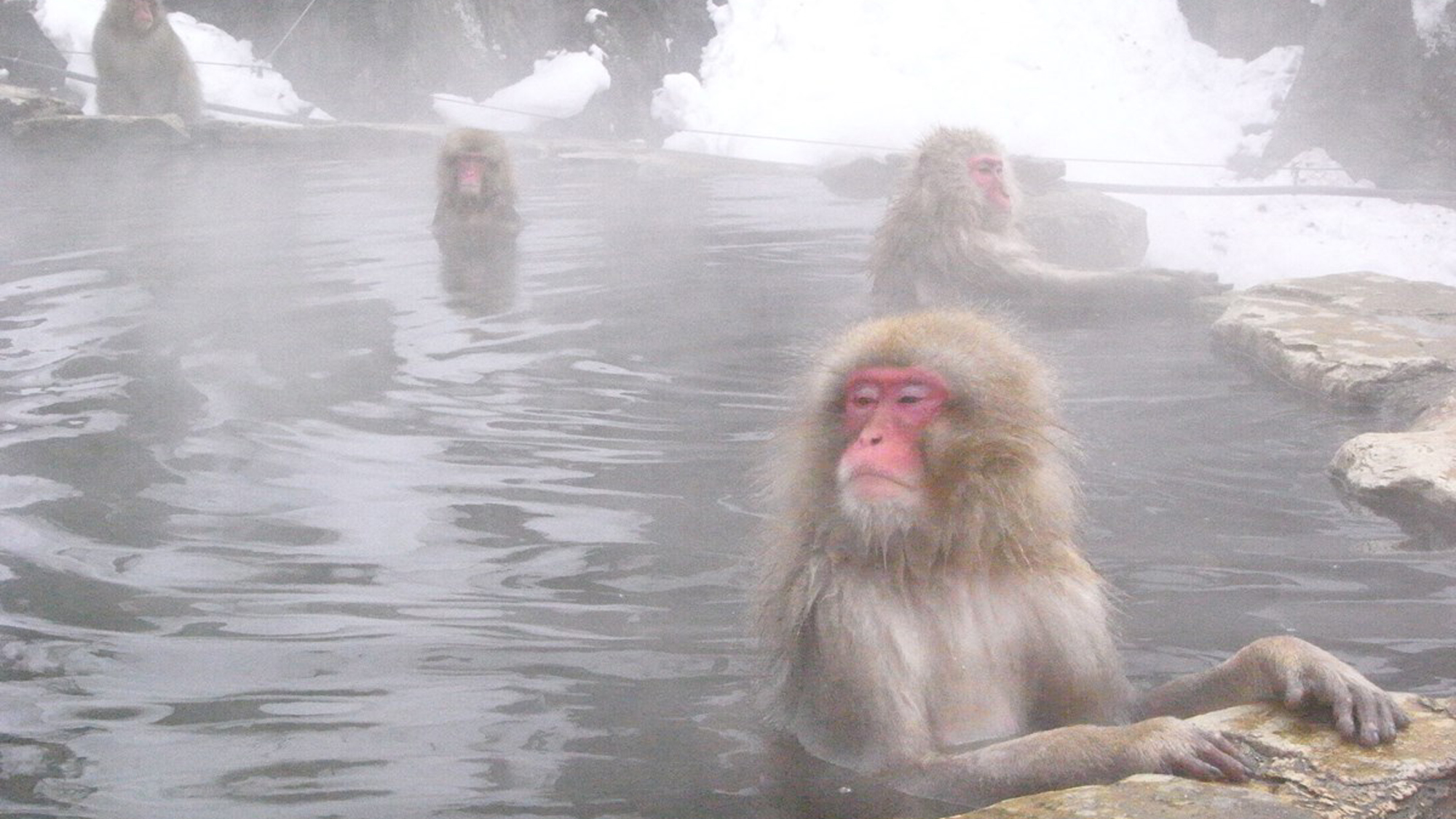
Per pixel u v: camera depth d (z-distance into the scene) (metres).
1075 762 3.19
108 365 7.22
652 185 14.86
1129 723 3.69
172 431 6.14
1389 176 15.43
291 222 12.09
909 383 3.68
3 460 5.75
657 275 9.83
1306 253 12.70
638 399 6.70
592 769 3.38
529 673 3.90
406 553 4.82
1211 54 18.33
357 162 16.19
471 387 6.91
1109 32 18.33
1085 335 8.45
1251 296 8.77
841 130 17.36
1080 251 11.45
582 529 5.02
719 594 4.46
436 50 20.20
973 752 3.35
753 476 5.48
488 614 4.32
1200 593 4.46
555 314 8.52
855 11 18.80
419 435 6.12
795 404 3.99
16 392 6.73
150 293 9.04
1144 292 9.40
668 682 3.88
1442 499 5.16
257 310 8.56
